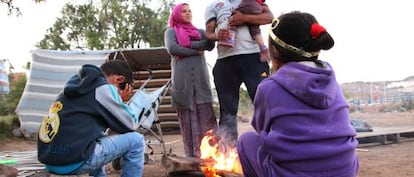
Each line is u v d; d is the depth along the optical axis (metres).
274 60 2.33
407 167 5.47
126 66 3.66
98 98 3.18
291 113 2.10
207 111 5.09
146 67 10.30
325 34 2.17
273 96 2.17
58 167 3.09
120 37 33.47
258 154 2.27
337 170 2.11
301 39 2.17
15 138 11.78
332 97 2.13
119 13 33.75
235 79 4.89
